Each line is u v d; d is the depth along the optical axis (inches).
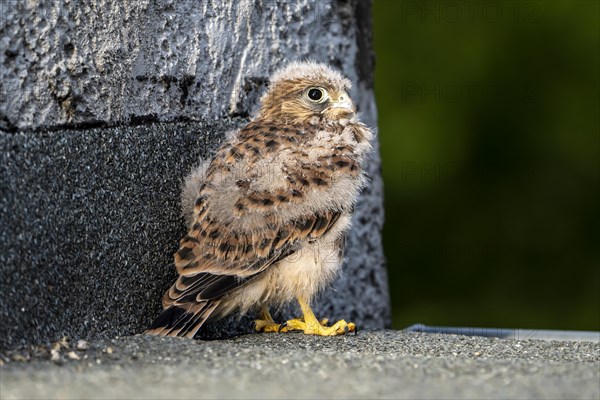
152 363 319.3
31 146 339.6
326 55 516.1
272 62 475.2
